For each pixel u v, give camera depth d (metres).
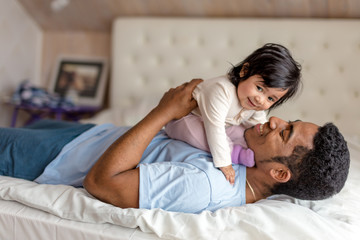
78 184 1.10
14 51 3.08
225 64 2.65
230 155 0.99
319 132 0.95
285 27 2.51
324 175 0.90
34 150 1.14
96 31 3.24
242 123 1.17
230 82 1.03
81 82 3.21
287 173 0.95
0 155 1.14
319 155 0.91
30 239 0.91
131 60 2.86
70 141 1.19
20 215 0.91
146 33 2.80
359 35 2.39
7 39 2.99
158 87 2.82
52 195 0.95
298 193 0.98
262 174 1.02
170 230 0.83
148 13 2.84
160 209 0.88
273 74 0.94
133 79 2.85
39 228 0.90
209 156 1.05
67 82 3.24
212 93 1.00
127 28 2.81
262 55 0.97
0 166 1.14
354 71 2.42
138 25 2.80
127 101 2.90
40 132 1.21
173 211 0.92
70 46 3.33
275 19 2.55
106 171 0.90
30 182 1.07
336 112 2.48
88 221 0.89
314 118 2.51
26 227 0.91
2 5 2.87
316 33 2.46
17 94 2.74
